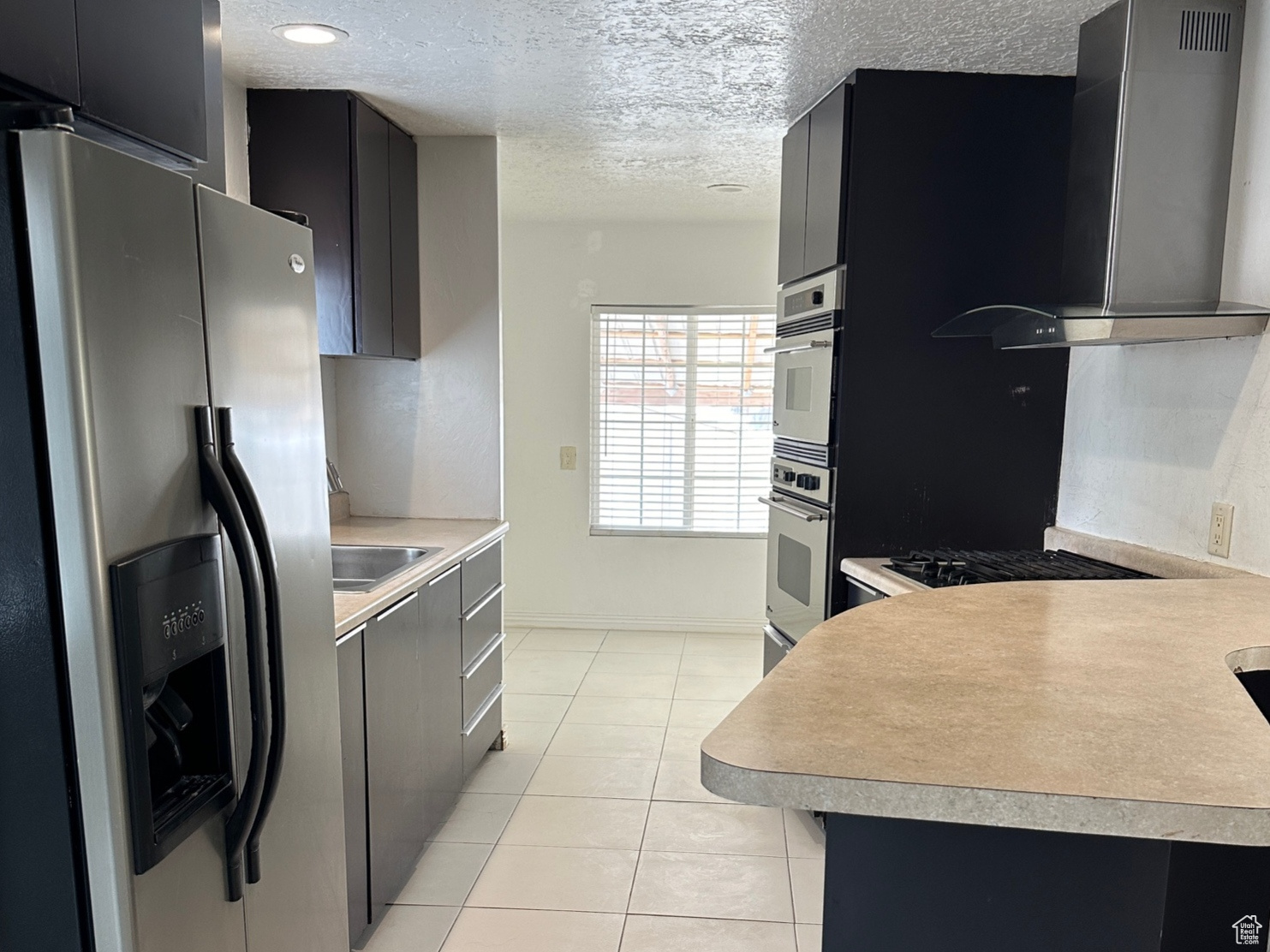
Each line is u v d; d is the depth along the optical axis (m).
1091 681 1.14
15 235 0.92
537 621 5.00
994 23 2.09
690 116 2.88
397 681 2.21
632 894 2.34
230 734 1.23
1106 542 2.37
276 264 1.36
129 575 0.99
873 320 2.51
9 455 0.95
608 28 2.15
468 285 3.18
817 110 2.68
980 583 1.96
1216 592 1.71
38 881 1.01
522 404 4.86
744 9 2.02
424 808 2.44
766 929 2.19
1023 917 1.07
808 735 0.95
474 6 2.01
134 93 1.25
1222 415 1.99
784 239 3.08
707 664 4.35
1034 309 1.88
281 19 2.09
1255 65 1.88
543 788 2.98
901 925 1.12
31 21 1.03
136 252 1.03
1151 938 1.03
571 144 3.21
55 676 0.98
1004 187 2.49
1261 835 0.79
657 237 4.72
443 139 3.14
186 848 1.14
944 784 0.83
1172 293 1.96
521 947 2.11
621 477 4.89
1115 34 1.92
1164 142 1.91
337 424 3.26
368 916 2.07
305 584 1.46
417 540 2.83
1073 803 0.81
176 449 1.10
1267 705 1.52
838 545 2.59
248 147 2.66
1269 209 1.84
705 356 4.78
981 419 2.58
